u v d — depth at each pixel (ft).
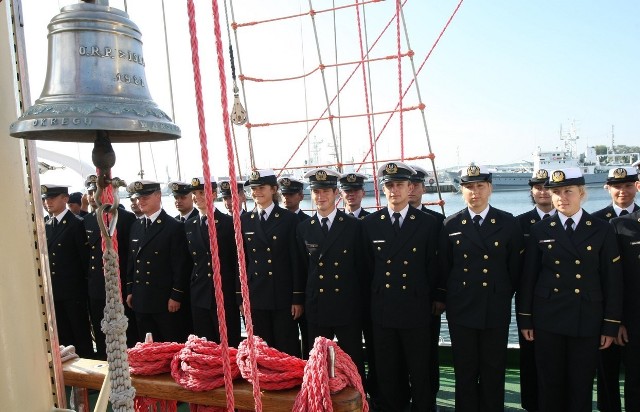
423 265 12.55
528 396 12.85
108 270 3.85
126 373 3.96
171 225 15.84
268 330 14.37
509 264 11.91
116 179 3.81
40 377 4.74
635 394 11.41
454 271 12.06
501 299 11.51
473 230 11.87
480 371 11.78
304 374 6.32
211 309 14.87
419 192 15.26
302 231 13.78
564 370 11.21
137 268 15.64
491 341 11.51
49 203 16.80
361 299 13.50
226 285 14.98
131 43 4.22
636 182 13.85
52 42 4.10
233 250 15.21
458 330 11.76
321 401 5.94
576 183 11.05
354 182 16.16
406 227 12.60
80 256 17.07
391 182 12.62
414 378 12.27
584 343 10.80
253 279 14.24
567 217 11.30
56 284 16.53
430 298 12.72
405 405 13.52
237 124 9.40
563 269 11.03
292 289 14.23
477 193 11.92
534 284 11.57
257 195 14.55
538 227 11.66
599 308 10.80
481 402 11.75
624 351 11.67
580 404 10.85
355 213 16.24
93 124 3.71
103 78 3.99
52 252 16.63
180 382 6.87
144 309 15.39
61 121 3.70
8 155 4.44
